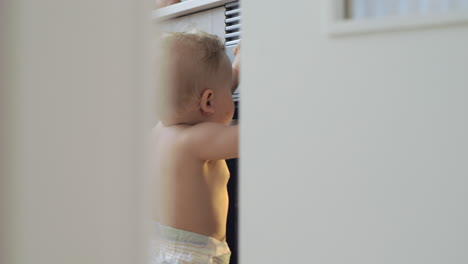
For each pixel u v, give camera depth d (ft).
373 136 1.34
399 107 1.30
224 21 3.52
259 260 1.52
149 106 0.51
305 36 1.43
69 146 0.45
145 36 0.51
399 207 1.31
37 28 0.42
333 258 1.39
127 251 0.50
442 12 1.22
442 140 1.25
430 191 1.27
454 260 1.24
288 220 1.47
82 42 0.46
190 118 3.10
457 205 1.24
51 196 0.44
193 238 3.00
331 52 1.39
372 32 1.33
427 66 1.27
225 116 3.17
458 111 1.23
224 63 3.14
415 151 1.29
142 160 0.51
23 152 0.41
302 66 1.44
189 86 3.04
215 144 2.90
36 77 0.42
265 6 1.51
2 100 0.41
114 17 0.48
